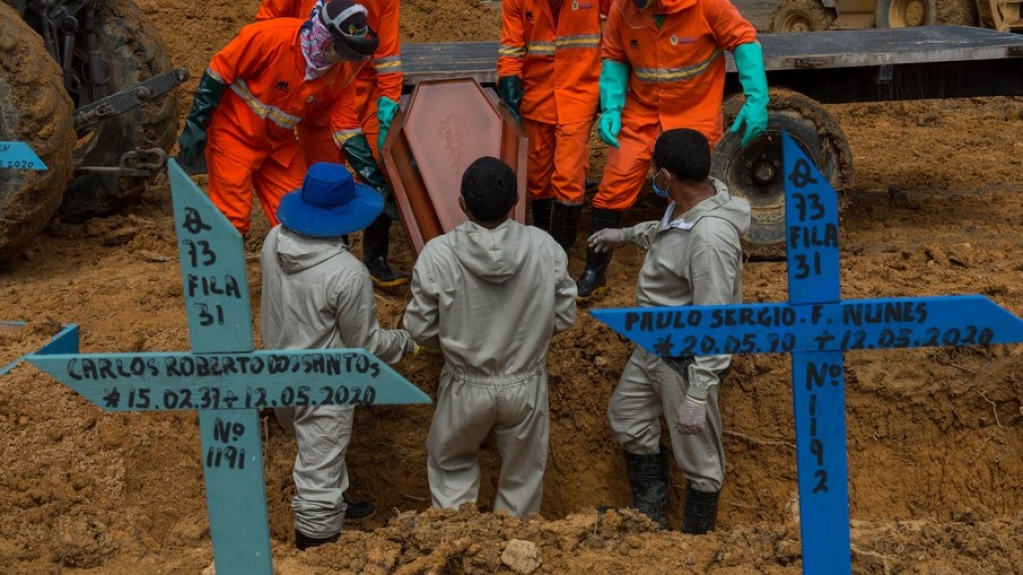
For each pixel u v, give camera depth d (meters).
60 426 5.03
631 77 5.78
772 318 3.03
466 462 4.89
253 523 3.01
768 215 6.59
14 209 6.24
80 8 7.31
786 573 3.87
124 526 4.72
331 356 2.83
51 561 4.36
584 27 5.79
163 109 7.59
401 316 5.87
